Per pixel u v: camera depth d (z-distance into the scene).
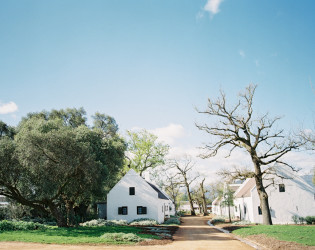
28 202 23.59
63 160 21.48
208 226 32.78
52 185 22.44
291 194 32.53
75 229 22.62
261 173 27.41
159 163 52.34
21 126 32.94
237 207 42.16
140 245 15.36
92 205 43.06
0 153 20.69
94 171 24.16
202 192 70.31
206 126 29.22
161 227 29.00
